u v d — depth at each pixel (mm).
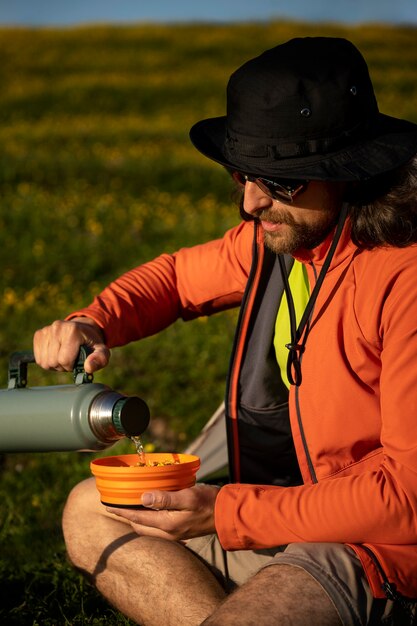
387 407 2402
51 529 4250
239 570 2877
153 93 28266
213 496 2531
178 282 3287
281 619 2219
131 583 2902
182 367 6801
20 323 8180
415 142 2580
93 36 37875
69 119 24875
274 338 2889
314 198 2551
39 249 11227
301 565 2326
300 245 2635
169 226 12789
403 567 2363
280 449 2939
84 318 3057
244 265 3150
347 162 2512
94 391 2666
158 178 16703
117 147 20219
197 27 39750
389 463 2369
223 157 2697
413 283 2441
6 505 4586
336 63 2537
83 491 3090
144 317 3211
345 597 2297
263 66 2557
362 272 2562
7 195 14914
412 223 2539
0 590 3621
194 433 5566
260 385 2904
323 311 2621
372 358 2541
